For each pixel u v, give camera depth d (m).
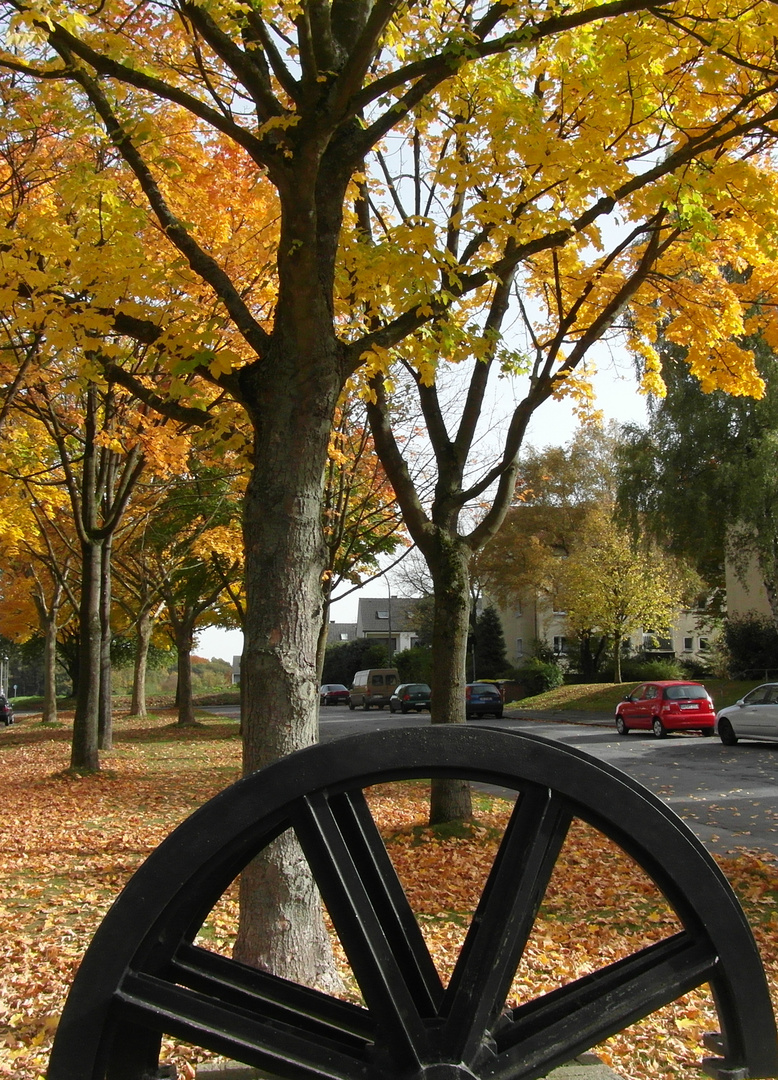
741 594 39.84
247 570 5.01
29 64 6.82
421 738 3.01
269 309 9.77
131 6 7.66
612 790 3.03
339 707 61.47
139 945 2.86
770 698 21.69
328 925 6.76
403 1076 2.84
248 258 9.38
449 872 8.46
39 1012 5.12
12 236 6.21
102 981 2.82
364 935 2.89
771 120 7.38
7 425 14.38
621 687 40.78
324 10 5.64
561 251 9.18
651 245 8.67
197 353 5.24
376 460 14.56
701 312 9.46
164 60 7.48
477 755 3.02
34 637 53.69
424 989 3.27
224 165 9.02
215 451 6.13
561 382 9.43
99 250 6.02
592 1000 3.07
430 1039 2.94
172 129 8.48
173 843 2.90
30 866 9.20
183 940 3.24
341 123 5.25
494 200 6.93
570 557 48.09
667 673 45.81
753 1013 3.00
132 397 13.97
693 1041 4.72
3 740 29.81
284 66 5.71
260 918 4.69
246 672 4.88
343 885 2.92
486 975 2.93
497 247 9.41
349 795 3.14
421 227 6.12
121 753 21.70
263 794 2.95
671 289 9.59
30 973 5.77
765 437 28.67
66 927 6.80
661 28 6.93
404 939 3.26
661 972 3.00
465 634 10.18
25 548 24.31
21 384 10.34
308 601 4.95
